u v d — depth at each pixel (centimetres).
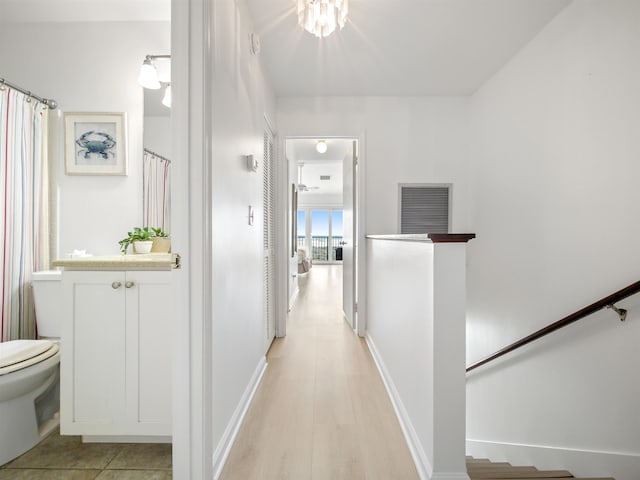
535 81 238
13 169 193
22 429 148
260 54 248
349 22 221
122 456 147
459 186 338
